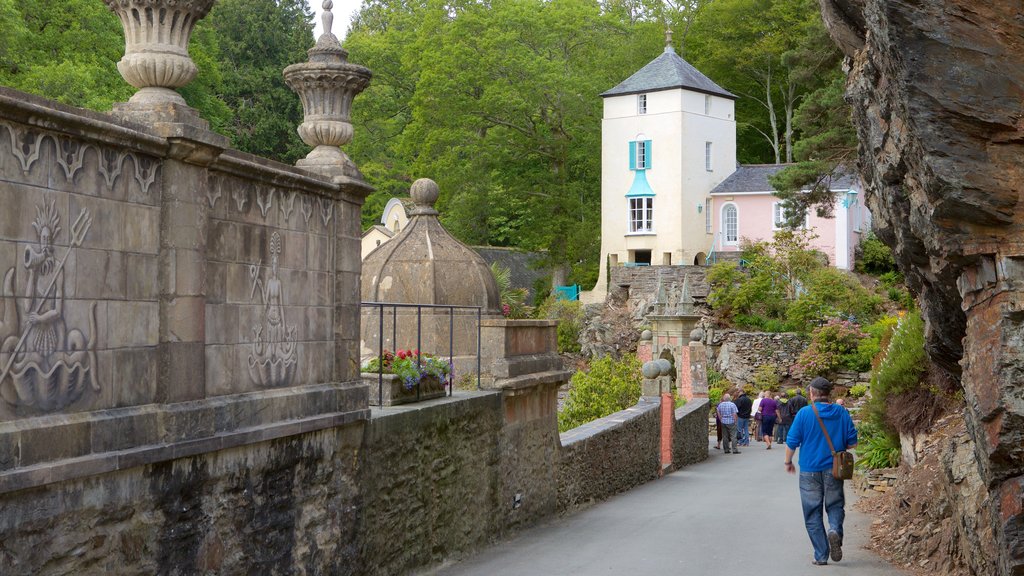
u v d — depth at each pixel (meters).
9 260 5.10
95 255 5.71
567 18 53.56
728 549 11.30
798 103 61.84
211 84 43.00
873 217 10.59
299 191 8.02
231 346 7.07
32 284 5.25
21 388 5.18
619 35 62.06
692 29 62.53
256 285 7.40
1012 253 7.23
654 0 63.56
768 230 51.97
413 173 52.50
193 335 6.52
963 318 9.27
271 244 7.61
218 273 6.93
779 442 33.44
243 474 7.06
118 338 5.91
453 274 15.34
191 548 6.47
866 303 42.84
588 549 11.38
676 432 22.88
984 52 7.27
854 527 12.73
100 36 37.56
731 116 55.16
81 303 5.60
